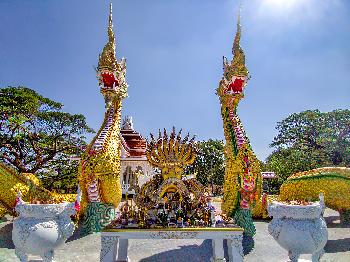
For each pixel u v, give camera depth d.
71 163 29.34
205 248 9.39
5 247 9.41
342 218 13.55
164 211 7.00
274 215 6.82
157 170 8.09
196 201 7.25
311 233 6.38
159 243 10.05
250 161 10.60
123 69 14.62
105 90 13.70
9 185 12.48
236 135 11.23
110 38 13.98
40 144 27.92
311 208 6.50
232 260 6.52
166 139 7.64
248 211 10.43
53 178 29.25
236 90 11.96
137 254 8.81
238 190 10.53
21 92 27.06
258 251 9.06
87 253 8.88
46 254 6.44
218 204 17.41
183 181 7.51
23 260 6.59
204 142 36.53
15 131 26.80
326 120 39.75
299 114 42.47
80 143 30.75
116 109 13.91
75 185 29.77
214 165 35.38
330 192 13.26
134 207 7.43
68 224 6.72
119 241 8.09
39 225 6.34
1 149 26.34
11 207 12.52
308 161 35.59
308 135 40.91
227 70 12.29
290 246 6.49
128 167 28.25
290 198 14.10
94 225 11.31
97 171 11.80
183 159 7.53
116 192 12.22
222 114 12.27
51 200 7.12
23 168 26.58
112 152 12.38
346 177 13.14
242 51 12.19
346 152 36.38
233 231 6.59
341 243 9.94
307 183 13.73
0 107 26.06
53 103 30.42
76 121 30.61
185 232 6.54
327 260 8.12
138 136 32.19
